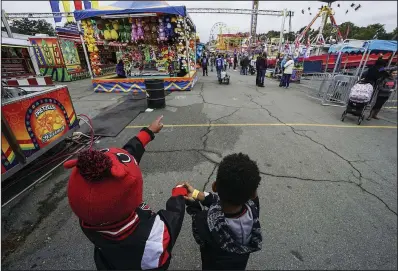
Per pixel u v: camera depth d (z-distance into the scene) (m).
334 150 3.97
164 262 0.92
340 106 7.14
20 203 2.59
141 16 8.39
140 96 8.38
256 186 1.03
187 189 1.42
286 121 5.49
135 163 0.98
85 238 2.13
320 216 2.40
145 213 0.98
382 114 6.45
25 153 2.84
